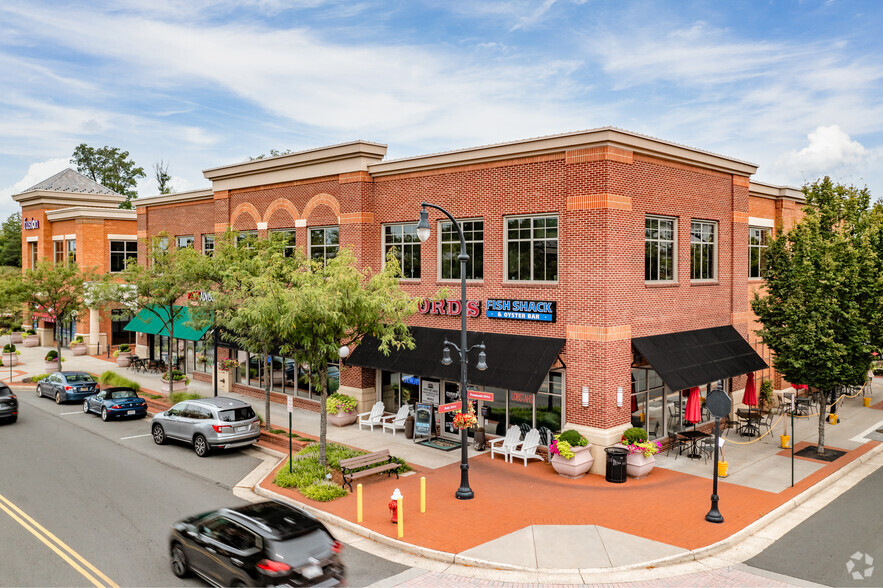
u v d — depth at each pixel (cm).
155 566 1255
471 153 2245
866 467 2027
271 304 1877
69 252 5000
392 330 1930
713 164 2392
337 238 2750
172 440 2381
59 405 3134
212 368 3528
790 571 1247
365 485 1792
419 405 2311
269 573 1002
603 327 1909
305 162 2794
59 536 1413
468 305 2266
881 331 2122
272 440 2312
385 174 2562
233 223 3266
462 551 1325
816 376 2102
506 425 2198
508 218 2192
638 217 2055
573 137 1966
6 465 2017
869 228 2408
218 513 1163
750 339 2858
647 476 1881
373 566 1274
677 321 2252
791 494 1703
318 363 1898
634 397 2086
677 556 1298
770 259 2355
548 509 1591
